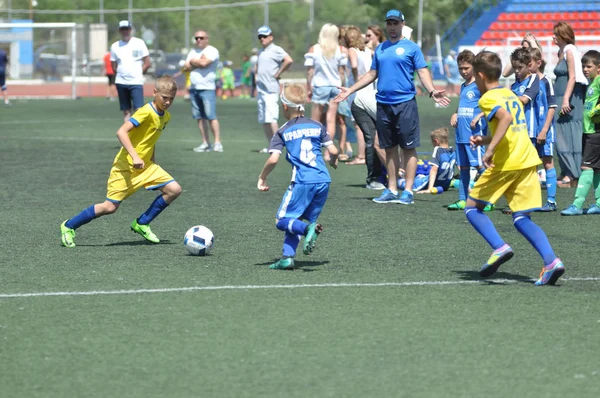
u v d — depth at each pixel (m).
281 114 54.94
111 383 9.24
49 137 40.19
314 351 10.24
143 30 104.31
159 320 11.48
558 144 24.47
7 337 10.77
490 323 11.34
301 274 14.12
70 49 103.31
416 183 24.14
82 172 27.75
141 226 16.67
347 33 27.14
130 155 16.02
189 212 20.36
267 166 14.24
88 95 82.88
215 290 13.05
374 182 24.52
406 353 10.17
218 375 9.46
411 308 12.05
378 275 14.05
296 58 98.56
